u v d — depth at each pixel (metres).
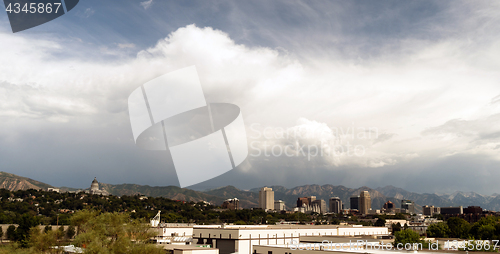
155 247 71.06
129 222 82.25
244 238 110.88
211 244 114.38
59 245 78.56
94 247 67.06
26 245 92.88
